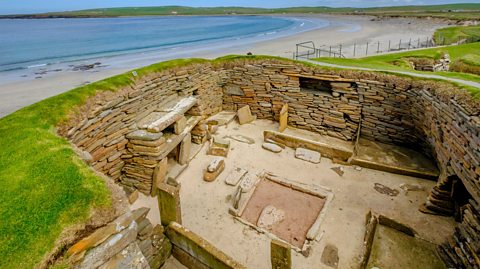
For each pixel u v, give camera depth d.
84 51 38.25
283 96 14.66
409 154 12.00
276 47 41.88
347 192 9.62
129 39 53.34
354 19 121.44
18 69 27.20
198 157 11.70
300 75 13.94
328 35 60.12
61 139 6.61
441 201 8.27
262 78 14.78
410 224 8.14
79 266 3.63
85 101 8.34
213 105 15.38
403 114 12.01
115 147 9.18
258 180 10.07
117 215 4.45
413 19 100.94
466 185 6.77
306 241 7.51
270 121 15.39
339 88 13.30
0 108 16.70
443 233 7.77
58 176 5.05
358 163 11.13
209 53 36.34
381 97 12.38
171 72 12.05
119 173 9.67
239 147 12.56
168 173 10.26
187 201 9.14
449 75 11.45
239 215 8.52
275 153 12.09
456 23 79.50
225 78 15.49
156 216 8.48
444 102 8.58
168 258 6.84
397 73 12.08
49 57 33.62
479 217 6.05
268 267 6.89
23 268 3.44
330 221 8.27
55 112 7.59
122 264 4.11
